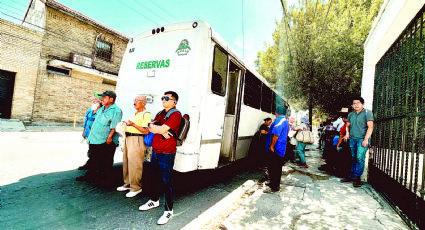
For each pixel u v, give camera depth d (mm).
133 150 3516
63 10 12953
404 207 3369
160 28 4270
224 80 4527
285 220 3176
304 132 6969
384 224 3125
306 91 14430
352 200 4047
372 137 5367
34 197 3338
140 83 4430
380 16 5539
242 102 5582
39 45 12141
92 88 14930
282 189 4586
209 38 3846
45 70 12641
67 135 10156
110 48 16156
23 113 11703
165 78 4027
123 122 3309
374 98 5551
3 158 5250
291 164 7281
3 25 10781
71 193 3605
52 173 4504
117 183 4246
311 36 13047
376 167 4848
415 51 3506
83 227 2654
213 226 2980
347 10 12562
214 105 4188
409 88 3637
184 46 3883
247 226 2963
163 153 2936
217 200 3904
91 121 4789
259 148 6613
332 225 3055
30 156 5664
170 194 2949
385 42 5266
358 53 11797
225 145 5551
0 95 11148
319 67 13164
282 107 4684
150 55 4352
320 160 8648
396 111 4086
